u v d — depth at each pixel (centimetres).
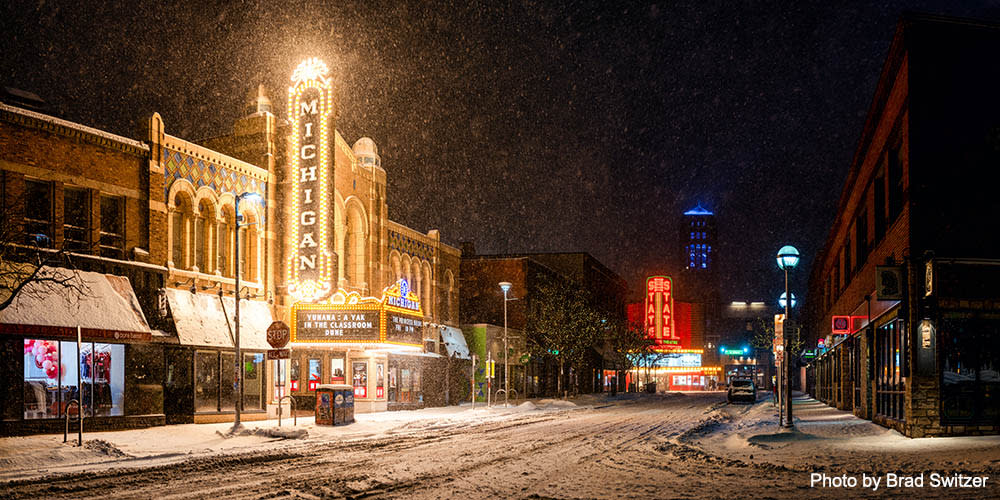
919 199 2111
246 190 3372
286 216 3588
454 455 1922
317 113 3584
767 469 1599
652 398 7275
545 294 6481
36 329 2270
